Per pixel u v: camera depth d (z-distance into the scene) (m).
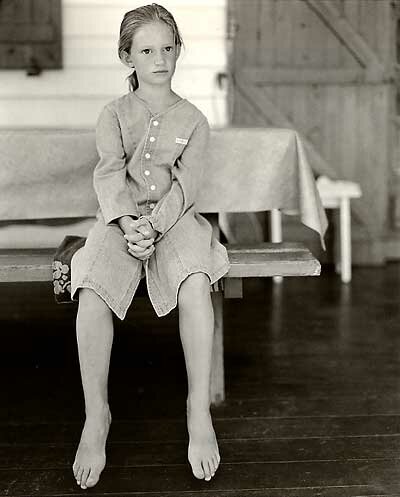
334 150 4.82
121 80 4.66
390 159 4.88
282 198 2.49
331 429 2.24
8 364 2.95
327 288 4.26
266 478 1.93
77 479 1.84
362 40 4.73
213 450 1.89
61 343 3.24
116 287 1.93
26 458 2.05
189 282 1.92
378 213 4.88
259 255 2.31
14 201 2.43
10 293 4.23
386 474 1.95
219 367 2.45
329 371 2.80
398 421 2.31
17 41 4.55
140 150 2.14
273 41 4.71
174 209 2.04
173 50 2.13
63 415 2.38
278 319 3.58
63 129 2.46
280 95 4.76
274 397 2.52
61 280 2.13
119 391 2.61
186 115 2.17
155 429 2.26
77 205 2.46
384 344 3.15
